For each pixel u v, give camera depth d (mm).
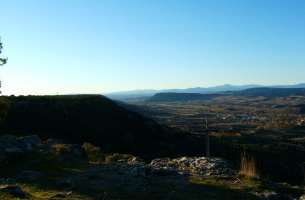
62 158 27359
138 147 70938
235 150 70125
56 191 17328
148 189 18141
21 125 71625
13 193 15641
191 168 24109
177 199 16625
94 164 25406
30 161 25516
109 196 16641
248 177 21047
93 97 97875
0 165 24188
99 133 76438
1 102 41062
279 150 79312
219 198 16938
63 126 76625
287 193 19250
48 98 90562
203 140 80938
